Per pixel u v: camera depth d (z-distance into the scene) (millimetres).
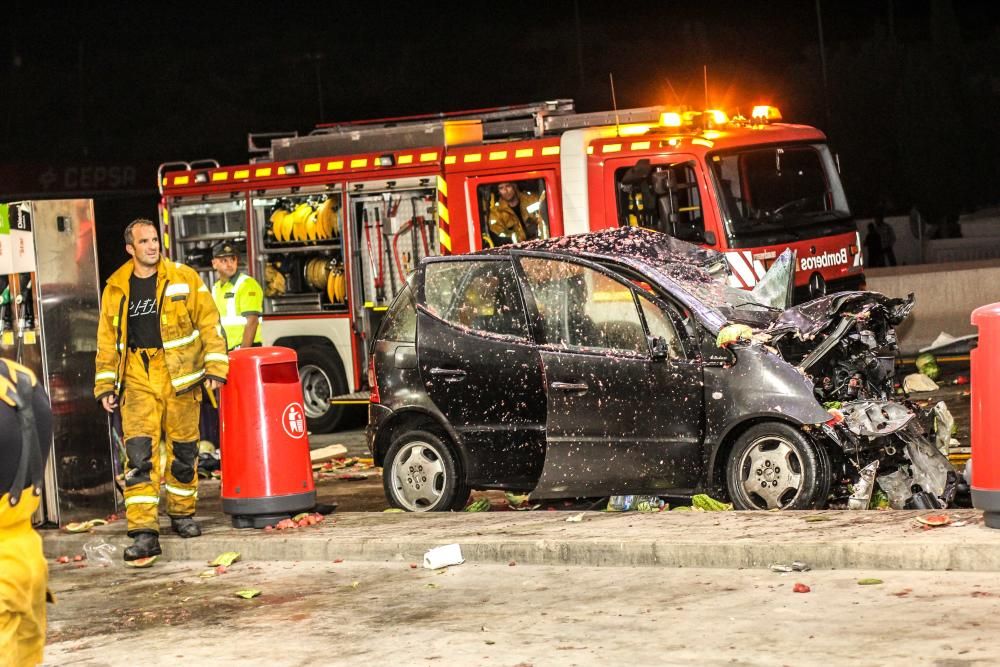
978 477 7383
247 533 9453
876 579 7039
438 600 7531
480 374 9633
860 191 36656
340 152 16547
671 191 14164
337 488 12312
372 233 16203
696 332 8953
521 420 9492
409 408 9938
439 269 9977
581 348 9289
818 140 14898
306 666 6391
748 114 15664
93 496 10539
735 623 6496
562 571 7973
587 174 14648
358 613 7387
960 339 18656
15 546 4570
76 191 28375
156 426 9375
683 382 8883
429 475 9938
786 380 8602
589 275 9328
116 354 9367
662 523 8391
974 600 6520
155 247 9297
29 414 4531
